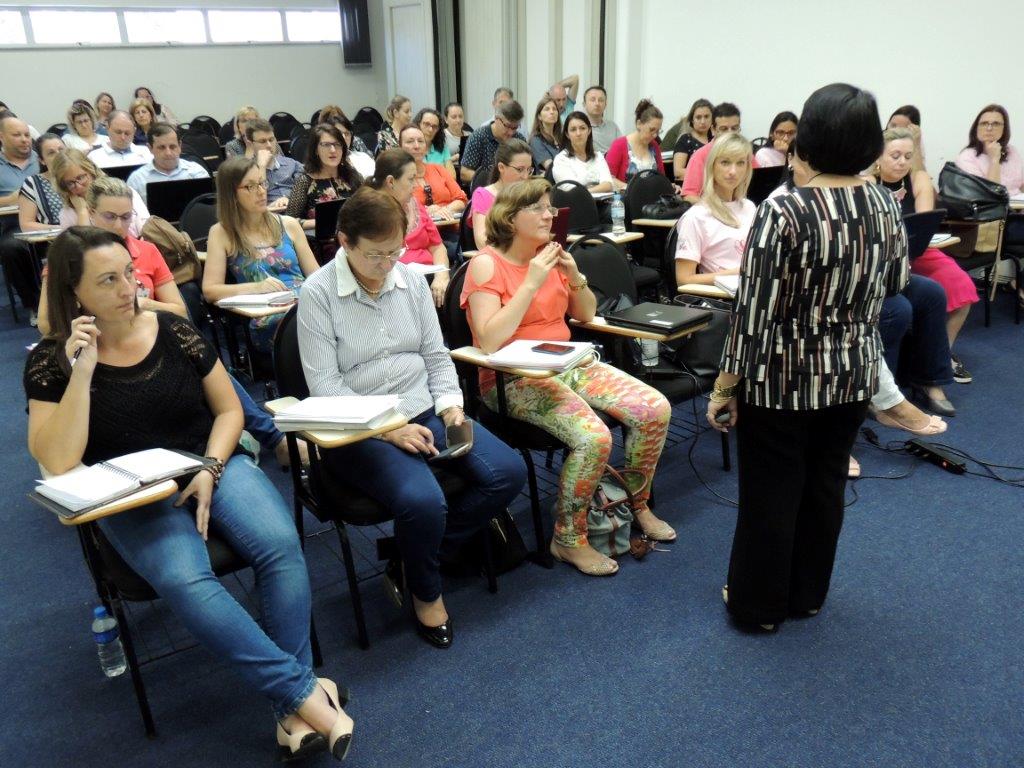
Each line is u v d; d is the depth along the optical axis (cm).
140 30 873
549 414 207
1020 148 494
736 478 266
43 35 822
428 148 588
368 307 188
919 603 199
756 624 187
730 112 582
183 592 142
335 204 332
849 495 253
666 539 228
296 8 963
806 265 146
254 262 280
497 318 204
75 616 200
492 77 870
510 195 212
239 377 296
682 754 154
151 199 370
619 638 188
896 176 330
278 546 154
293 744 145
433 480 176
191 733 162
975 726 160
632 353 243
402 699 170
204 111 936
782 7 604
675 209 408
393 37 980
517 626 193
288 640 154
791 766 151
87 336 145
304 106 1005
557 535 216
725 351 160
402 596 194
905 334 317
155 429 162
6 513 250
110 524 149
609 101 759
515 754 155
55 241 148
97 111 802
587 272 261
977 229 396
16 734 162
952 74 519
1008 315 443
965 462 270
